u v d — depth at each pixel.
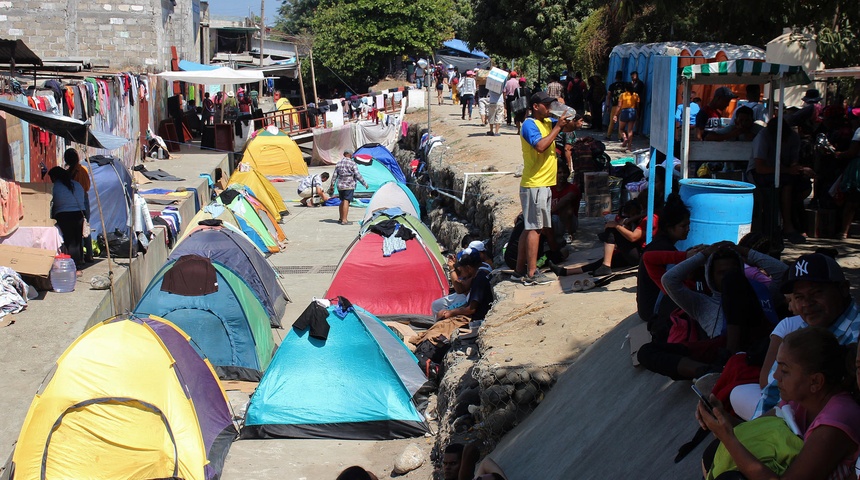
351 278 15.06
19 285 11.34
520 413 7.32
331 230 23.11
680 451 4.48
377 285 14.98
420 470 9.09
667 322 5.96
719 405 3.36
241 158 33.31
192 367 10.20
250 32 62.59
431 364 11.12
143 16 31.89
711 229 6.86
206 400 10.26
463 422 8.09
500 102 24.91
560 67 34.62
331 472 9.64
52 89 16.16
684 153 8.23
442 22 51.75
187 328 12.40
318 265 19.25
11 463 8.05
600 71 27.14
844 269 7.89
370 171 27.75
